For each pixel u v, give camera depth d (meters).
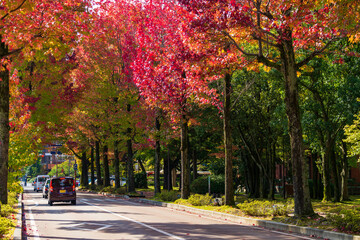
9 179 20.55
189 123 25.91
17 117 21.66
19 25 11.88
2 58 13.55
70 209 21.88
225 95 20.94
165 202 25.52
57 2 12.77
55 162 131.50
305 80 27.11
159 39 24.86
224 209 18.95
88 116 40.38
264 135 32.59
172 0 23.98
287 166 42.44
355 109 22.86
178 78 22.83
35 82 28.81
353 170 45.94
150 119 33.25
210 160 49.28
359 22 12.16
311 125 26.19
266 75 25.94
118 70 38.47
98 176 54.03
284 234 12.16
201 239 10.59
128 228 13.09
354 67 22.98
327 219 12.87
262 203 16.98
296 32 15.49
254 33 14.97
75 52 35.28
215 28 14.16
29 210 21.58
